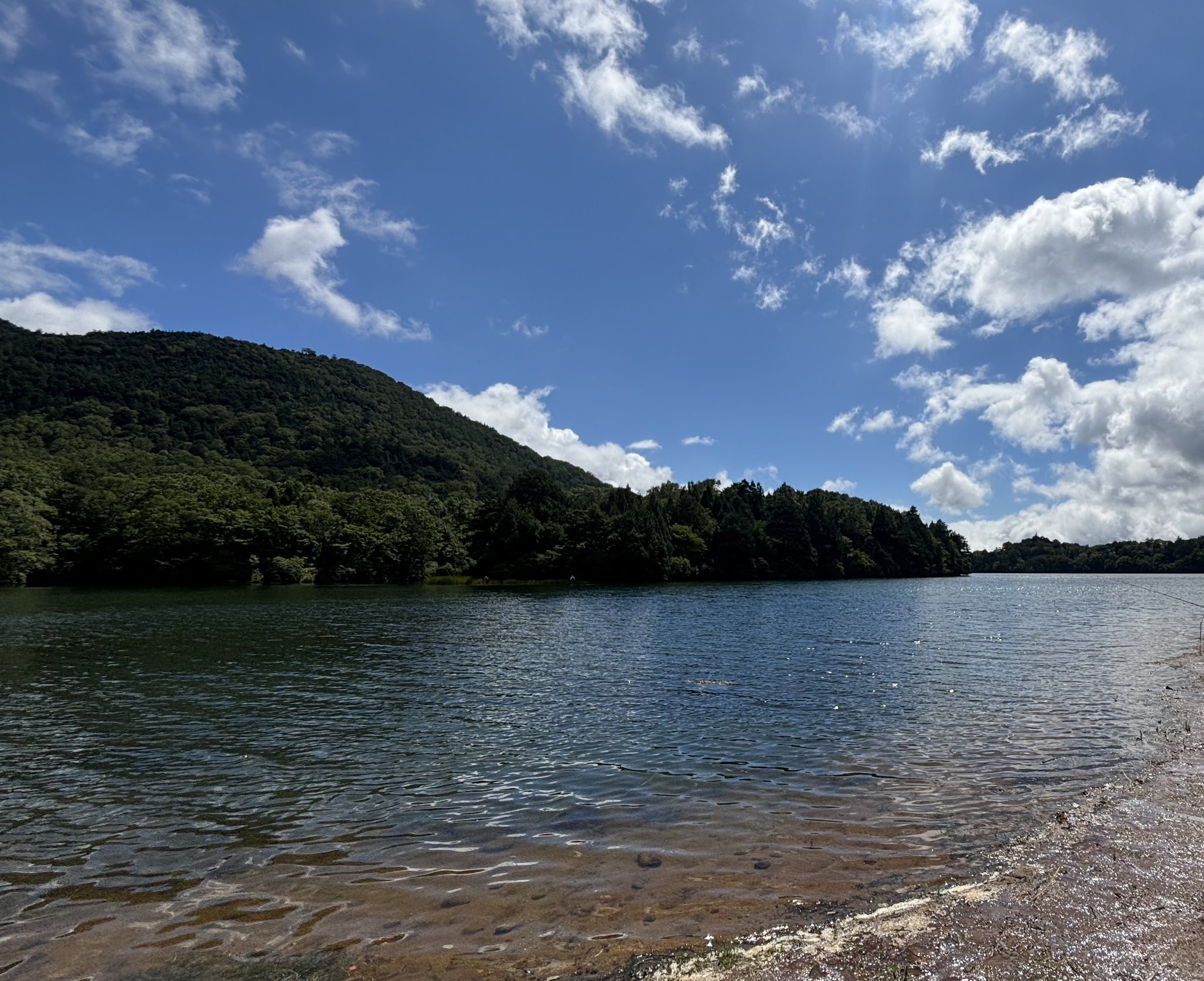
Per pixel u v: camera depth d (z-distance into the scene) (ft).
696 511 407.44
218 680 74.74
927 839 31.53
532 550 359.25
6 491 274.77
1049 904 24.75
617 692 68.39
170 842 32.60
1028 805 35.88
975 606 194.18
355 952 22.68
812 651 97.35
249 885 27.96
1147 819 33.32
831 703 62.34
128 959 22.48
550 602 202.18
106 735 52.65
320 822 34.94
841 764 44.06
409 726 54.90
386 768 44.04
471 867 29.30
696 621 143.74
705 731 52.90
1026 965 20.90
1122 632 123.65
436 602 199.52
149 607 171.53
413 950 22.66
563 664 85.92
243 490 349.20
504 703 63.41
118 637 112.16
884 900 25.45
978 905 24.73
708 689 69.36
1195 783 38.83
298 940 23.49
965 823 33.47
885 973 20.57
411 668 83.30
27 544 263.08
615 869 28.86
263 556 305.12
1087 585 380.58
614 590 274.77
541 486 395.96
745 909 25.08
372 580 337.72
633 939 23.12
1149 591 296.51
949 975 20.44
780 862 29.37
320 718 57.93
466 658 91.50
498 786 40.37
